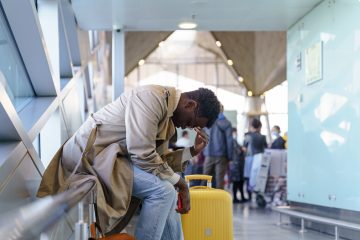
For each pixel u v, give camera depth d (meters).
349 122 4.61
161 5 5.64
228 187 13.73
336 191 4.92
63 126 5.13
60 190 2.27
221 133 7.81
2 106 2.53
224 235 3.45
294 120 6.26
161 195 2.46
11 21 3.70
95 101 10.38
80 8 5.73
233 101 26.98
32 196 3.09
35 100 4.32
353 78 4.51
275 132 10.27
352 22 4.54
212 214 3.43
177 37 25.98
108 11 5.88
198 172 10.35
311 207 5.61
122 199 2.40
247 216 7.41
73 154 2.57
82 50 6.91
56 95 4.52
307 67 5.80
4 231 0.83
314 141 5.55
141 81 27.62
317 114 5.46
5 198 2.40
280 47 15.83
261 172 8.97
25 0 3.53
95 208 2.26
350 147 4.58
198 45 27.08
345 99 4.70
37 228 0.94
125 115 2.52
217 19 6.24
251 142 10.00
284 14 5.93
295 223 6.28
